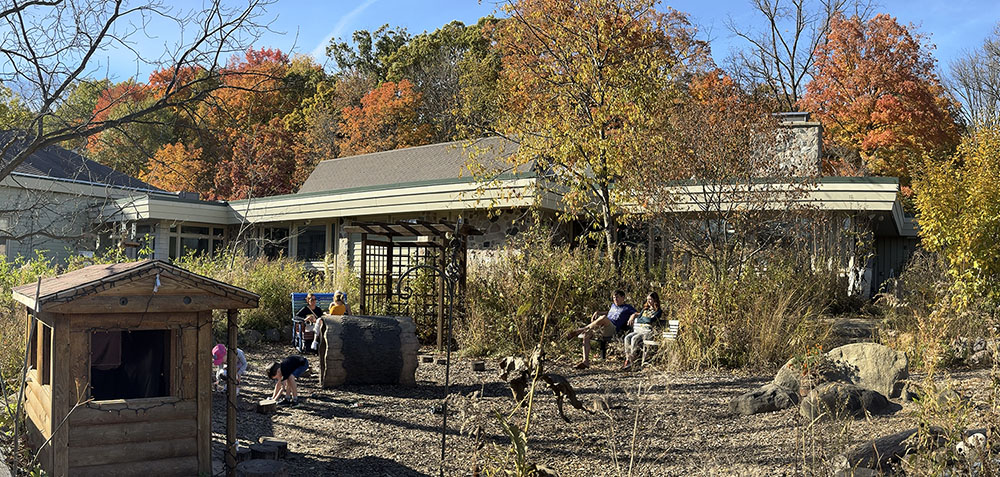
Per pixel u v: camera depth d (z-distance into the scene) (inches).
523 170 775.1
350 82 1641.2
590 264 542.9
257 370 431.5
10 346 361.4
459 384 392.5
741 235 493.4
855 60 1149.1
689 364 426.9
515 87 743.7
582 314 509.0
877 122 1100.5
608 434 276.5
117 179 1021.8
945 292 468.1
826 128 1147.3
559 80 587.5
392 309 578.2
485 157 846.5
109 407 195.3
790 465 225.3
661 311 454.6
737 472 220.7
